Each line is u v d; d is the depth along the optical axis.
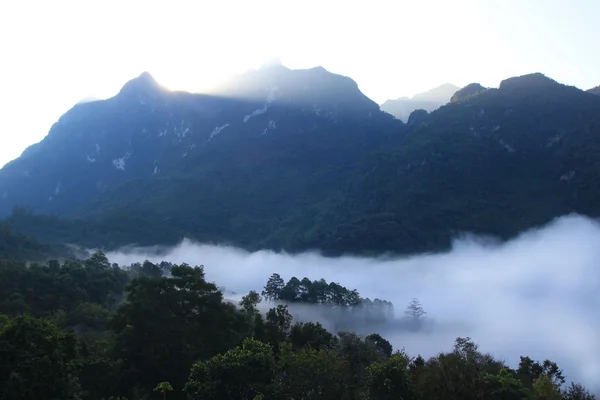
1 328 32.88
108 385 41.72
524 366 47.78
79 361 41.69
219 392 33.38
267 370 35.12
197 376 35.06
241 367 34.44
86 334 60.09
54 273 87.50
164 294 47.72
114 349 45.44
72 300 82.81
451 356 36.59
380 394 33.03
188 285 49.06
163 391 33.69
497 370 39.03
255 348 37.62
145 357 44.75
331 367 34.00
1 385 28.69
